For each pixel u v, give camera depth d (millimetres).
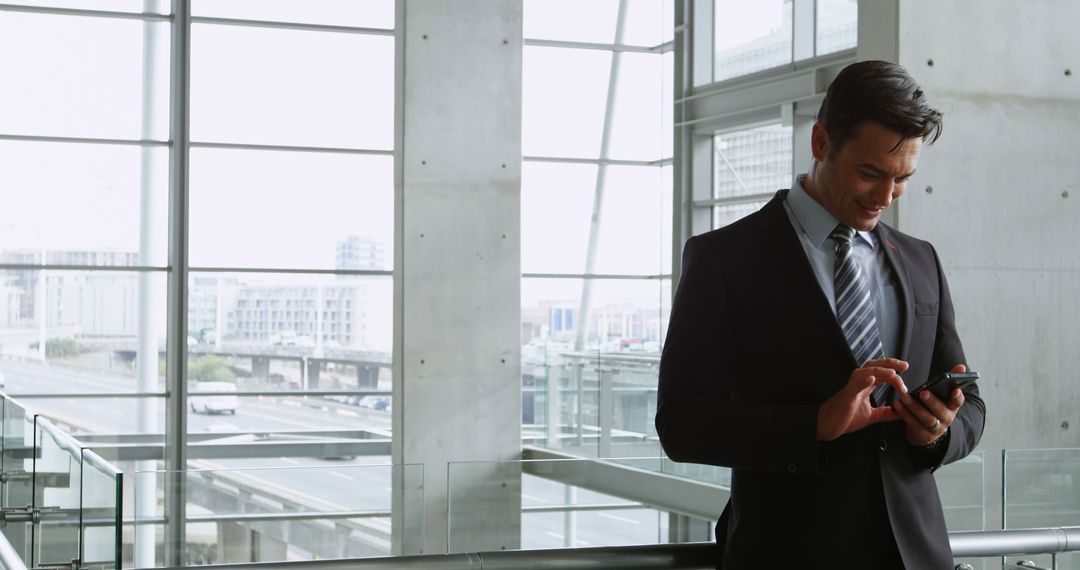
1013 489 2594
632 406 12172
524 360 13328
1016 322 5367
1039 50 5383
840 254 1863
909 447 1850
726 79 12852
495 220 11539
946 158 5219
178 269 12109
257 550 2697
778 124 12227
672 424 1804
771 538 1843
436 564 2104
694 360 1846
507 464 2666
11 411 4496
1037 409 5426
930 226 5195
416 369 11320
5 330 11742
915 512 1828
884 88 1715
